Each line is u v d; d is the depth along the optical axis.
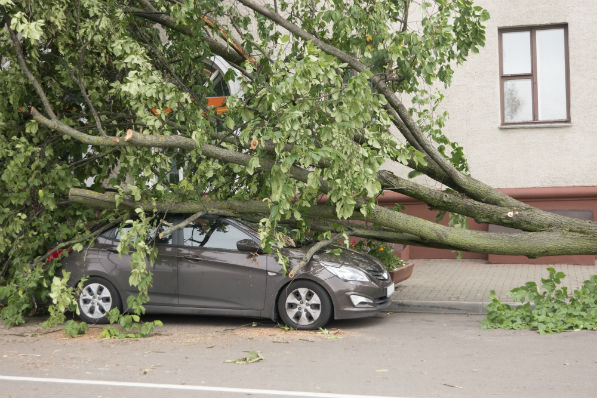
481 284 13.76
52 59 11.43
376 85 10.36
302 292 10.20
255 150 9.92
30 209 11.37
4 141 10.60
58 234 11.14
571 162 17.02
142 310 10.06
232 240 10.60
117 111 11.91
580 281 13.86
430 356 8.29
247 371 7.60
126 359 8.32
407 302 11.98
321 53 8.70
